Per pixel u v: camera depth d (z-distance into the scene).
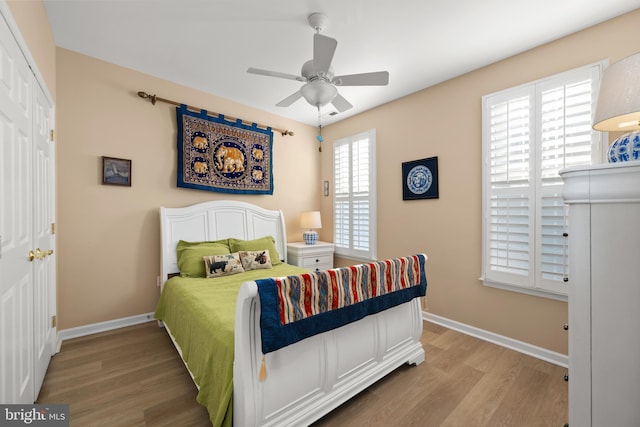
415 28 2.18
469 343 2.61
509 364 2.24
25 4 1.58
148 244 3.01
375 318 1.91
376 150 3.74
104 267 2.76
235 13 2.05
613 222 0.73
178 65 2.80
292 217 4.30
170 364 2.19
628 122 1.32
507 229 2.52
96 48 2.53
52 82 2.31
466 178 2.83
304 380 1.51
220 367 1.48
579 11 1.97
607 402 0.73
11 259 1.34
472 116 2.79
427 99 3.16
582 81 2.12
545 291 2.31
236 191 3.62
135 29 2.25
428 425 1.61
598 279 0.75
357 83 2.16
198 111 3.31
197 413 1.68
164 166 3.11
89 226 2.67
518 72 2.49
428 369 2.16
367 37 2.29
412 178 3.29
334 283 1.56
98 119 2.71
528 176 2.39
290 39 2.36
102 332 2.72
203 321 1.79
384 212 3.64
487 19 2.07
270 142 3.96
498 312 2.61
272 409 1.38
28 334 1.58
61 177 2.52
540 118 2.33
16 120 1.42
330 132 4.47
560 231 2.23
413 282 2.06
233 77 3.03
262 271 3.07
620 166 0.71
